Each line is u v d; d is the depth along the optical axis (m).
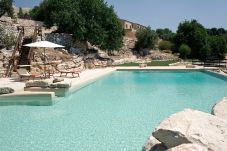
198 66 34.28
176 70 30.84
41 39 29.11
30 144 8.46
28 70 23.02
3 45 24.67
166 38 85.38
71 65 27.81
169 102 14.83
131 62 44.78
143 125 10.37
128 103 14.60
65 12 35.00
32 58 25.11
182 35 61.94
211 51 55.56
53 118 11.52
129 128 9.98
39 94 14.53
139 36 56.31
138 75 28.23
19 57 23.97
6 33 26.17
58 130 9.84
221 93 17.61
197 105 13.99
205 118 6.21
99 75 24.62
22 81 19.36
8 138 9.03
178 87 20.38
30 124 10.63
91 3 37.09
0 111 12.77
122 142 8.53
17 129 10.01
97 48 43.19
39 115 12.03
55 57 27.86
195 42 58.81
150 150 6.05
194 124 5.80
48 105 14.14
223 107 7.75
